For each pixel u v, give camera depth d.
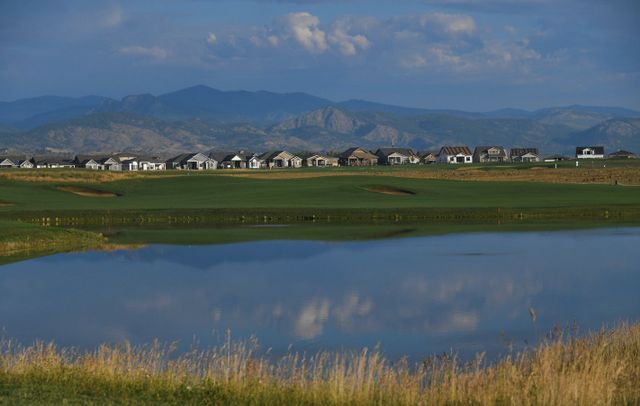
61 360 36.22
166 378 32.12
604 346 35.78
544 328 48.47
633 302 56.84
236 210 129.25
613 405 28.77
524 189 173.62
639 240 94.31
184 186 186.50
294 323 51.06
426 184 181.88
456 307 55.78
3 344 45.28
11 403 28.12
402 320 51.53
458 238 97.81
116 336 47.78
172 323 51.41
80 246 91.75
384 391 30.67
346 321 51.59
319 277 69.12
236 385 31.08
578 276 68.56
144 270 73.75
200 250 87.94
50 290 63.41
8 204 148.88
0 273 72.19
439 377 35.41
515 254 82.69
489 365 39.59
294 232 106.69
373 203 146.88
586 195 161.62
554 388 28.80
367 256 82.19
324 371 38.06
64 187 181.12
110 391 30.58
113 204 147.38
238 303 57.72
